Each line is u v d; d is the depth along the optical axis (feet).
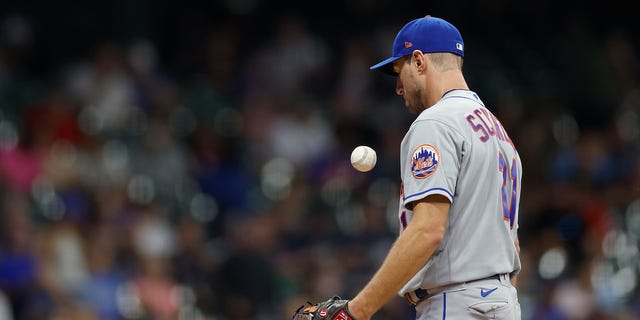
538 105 185.88
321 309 55.98
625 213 161.79
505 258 57.47
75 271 130.72
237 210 158.61
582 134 184.55
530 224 154.30
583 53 197.36
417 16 224.33
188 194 158.20
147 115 172.14
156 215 145.59
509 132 177.78
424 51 59.31
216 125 178.19
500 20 228.22
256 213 146.41
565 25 231.50
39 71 194.29
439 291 57.31
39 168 149.38
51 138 156.04
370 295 54.44
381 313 131.44
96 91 170.91
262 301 133.39
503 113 182.50
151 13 206.18
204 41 200.95
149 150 158.81
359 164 59.98
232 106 185.68
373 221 151.23
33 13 197.88
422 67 59.26
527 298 139.44
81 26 199.72
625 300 147.23
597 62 196.13
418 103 59.98
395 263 53.98
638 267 152.35
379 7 221.25
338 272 139.85
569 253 148.46
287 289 137.80
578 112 192.24
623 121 191.01
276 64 193.36
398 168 163.73
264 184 163.12
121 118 168.55
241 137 173.78
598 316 138.41
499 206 57.41
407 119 180.24
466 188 56.54
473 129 57.06
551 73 213.66
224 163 165.48
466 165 56.49
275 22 218.38
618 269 151.53
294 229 149.69
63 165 147.43
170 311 133.08
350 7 220.23
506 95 194.70
